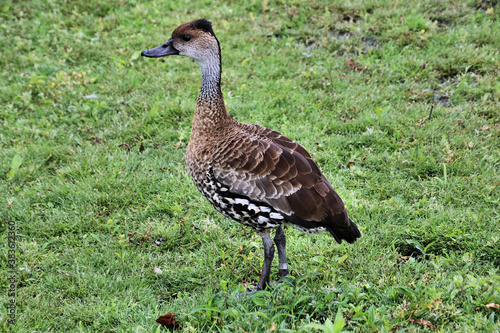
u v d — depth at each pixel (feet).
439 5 50.83
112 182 33.53
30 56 47.93
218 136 24.91
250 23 53.01
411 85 41.37
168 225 30.27
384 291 23.68
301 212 22.91
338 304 22.67
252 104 40.52
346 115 39.01
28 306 24.70
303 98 40.98
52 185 33.68
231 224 30.25
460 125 36.29
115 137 38.68
